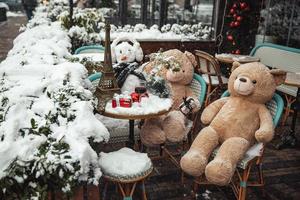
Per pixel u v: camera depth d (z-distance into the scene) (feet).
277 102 10.09
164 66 11.20
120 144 13.53
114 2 23.76
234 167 9.15
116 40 12.39
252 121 9.91
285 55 19.15
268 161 13.00
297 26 19.98
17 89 7.83
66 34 16.98
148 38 21.07
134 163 7.97
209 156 10.00
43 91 8.05
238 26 22.21
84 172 5.66
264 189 10.65
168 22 24.54
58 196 6.00
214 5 22.66
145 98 9.39
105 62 9.08
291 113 18.24
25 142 5.78
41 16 22.99
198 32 22.47
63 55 12.32
